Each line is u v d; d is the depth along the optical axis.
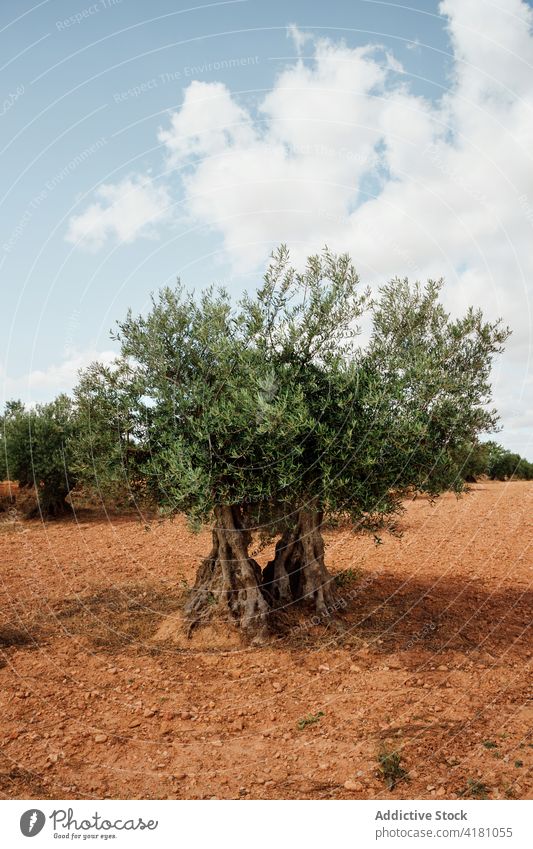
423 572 11.80
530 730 5.80
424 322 8.41
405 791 4.89
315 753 5.53
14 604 10.29
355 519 8.11
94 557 14.05
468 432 8.24
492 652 7.84
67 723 6.20
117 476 7.77
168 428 7.54
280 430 6.77
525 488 24.25
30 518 20.23
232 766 5.36
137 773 5.28
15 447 19.77
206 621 8.37
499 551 13.55
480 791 4.85
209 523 8.87
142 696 6.80
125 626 9.04
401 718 6.12
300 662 7.59
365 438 7.37
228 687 6.98
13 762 5.45
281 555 9.02
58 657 7.93
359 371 7.55
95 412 8.05
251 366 7.38
